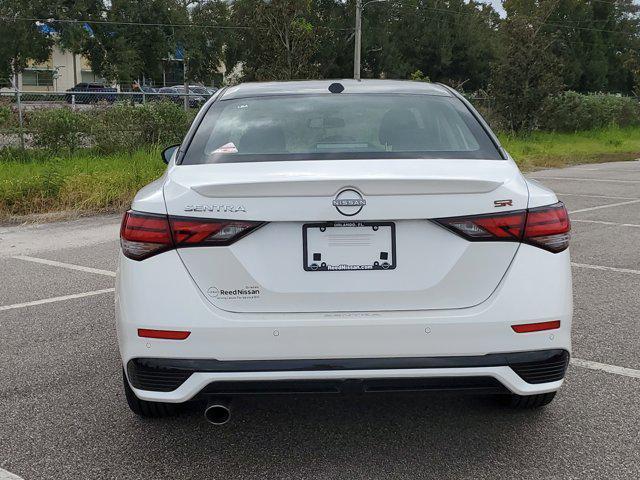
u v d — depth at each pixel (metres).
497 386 2.89
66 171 11.89
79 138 15.23
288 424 3.56
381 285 2.84
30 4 52.31
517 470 3.08
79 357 4.52
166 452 3.27
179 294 2.82
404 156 3.22
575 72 76.19
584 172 18.03
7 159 14.23
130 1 54.50
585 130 34.62
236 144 3.37
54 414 3.69
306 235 2.83
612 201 12.05
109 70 54.06
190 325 2.79
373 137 3.42
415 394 2.89
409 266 2.85
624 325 5.09
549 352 2.90
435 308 2.86
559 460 3.16
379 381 2.82
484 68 69.25
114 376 4.21
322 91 3.92
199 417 3.65
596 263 7.18
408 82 4.17
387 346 2.80
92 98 18.62
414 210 2.81
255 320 2.79
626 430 3.45
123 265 2.96
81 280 6.56
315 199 2.79
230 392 2.85
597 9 78.81
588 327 5.05
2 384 4.09
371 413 3.68
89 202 10.78
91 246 8.27
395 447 3.30
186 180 2.96
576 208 11.16
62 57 71.88
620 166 20.20
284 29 22.12
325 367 2.80
